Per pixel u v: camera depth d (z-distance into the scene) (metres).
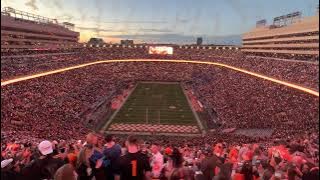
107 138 10.99
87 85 93.62
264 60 109.75
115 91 97.38
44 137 40.25
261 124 52.81
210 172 11.93
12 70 80.12
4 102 56.91
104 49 150.88
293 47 91.56
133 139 10.16
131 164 9.93
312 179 10.90
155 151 12.58
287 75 82.00
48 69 91.81
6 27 85.31
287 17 108.56
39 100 65.69
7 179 10.60
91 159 10.62
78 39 156.75
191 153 18.50
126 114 71.94
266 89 75.69
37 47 108.50
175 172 9.39
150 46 148.88
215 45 152.62
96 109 72.94
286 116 52.72
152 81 122.88
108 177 10.81
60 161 10.85
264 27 121.62
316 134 27.28
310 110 50.12
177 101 87.06
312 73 73.69
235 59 133.12
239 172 11.43
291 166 11.49
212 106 75.69
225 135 46.28
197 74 127.81
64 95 75.62
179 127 62.12
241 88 85.88
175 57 144.25
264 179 11.27
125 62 137.38
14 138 30.28
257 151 15.93
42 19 121.19
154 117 69.88
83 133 48.72
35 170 10.56
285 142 23.28
